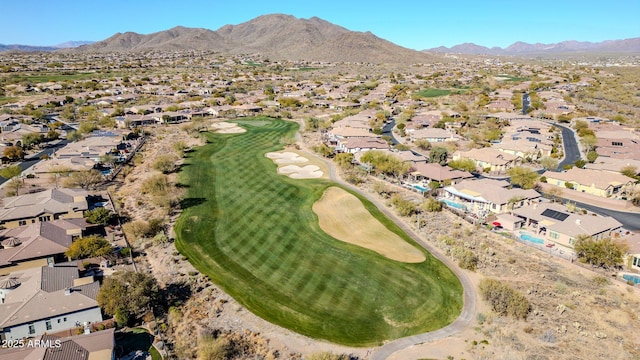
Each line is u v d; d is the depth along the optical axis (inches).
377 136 5777.6
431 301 2128.4
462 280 2316.7
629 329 1879.9
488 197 3272.6
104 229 2837.1
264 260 2517.2
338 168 4426.7
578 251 2480.3
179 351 1734.7
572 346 1765.5
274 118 7490.2
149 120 6692.9
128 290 1939.0
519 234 2896.2
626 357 1700.3
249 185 3848.4
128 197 3472.0
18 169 3833.7
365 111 7682.1
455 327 1925.4
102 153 4574.3
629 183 3737.7
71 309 1843.0
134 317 1943.9
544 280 2278.5
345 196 3501.5
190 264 2452.0
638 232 2910.9
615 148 4972.9
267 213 3206.2
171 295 2139.5
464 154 4694.9
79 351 1569.9
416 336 1871.3
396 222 3053.6
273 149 5216.5
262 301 2119.8
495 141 5615.2
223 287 2233.0
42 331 1797.5
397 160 4190.5
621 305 2042.3
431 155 4475.9
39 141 5315.0
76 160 4254.4
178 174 4128.9
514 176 3796.8
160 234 2736.2
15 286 1988.2
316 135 6077.8
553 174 3971.5
